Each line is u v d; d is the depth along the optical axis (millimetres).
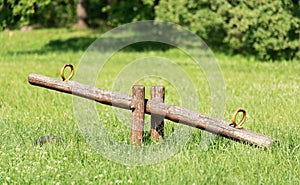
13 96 18344
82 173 9859
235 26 28859
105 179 9680
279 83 21547
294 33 27453
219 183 9469
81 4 43188
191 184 9359
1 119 14086
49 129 12938
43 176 9820
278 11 27219
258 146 10773
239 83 21719
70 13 45312
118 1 41188
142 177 9688
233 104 16906
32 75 12008
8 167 10328
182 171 9953
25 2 29531
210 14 29125
